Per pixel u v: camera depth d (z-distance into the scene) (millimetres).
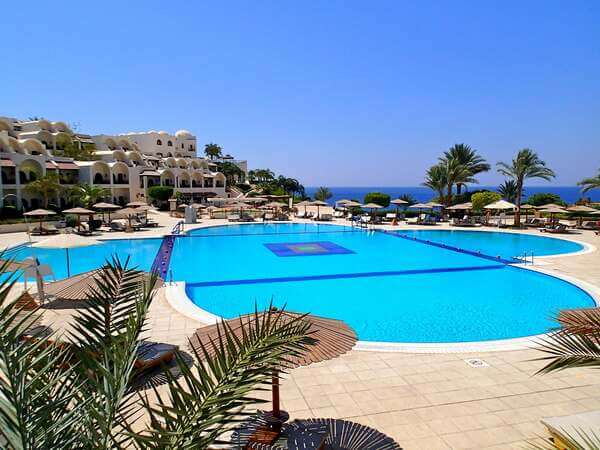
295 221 40500
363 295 15875
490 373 8164
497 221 37344
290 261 22531
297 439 5488
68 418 2682
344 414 6617
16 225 30766
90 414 2721
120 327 3496
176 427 2498
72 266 21094
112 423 2785
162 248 25844
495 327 12367
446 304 14711
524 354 9164
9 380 2416
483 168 44969
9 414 2365
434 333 11930
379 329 12234
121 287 3889
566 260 20531
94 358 3004
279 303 14883
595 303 14016
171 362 8359
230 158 104375
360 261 22453
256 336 2986
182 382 7398
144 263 21641
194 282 17766
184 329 10711
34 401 2680
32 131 58938
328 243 28734
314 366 8453
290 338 3127
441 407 6848
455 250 25469
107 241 27234
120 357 2957
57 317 10648
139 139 81875
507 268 20281
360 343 9852
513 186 48656
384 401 7047
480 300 15148
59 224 32812
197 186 65938
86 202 39344
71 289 7832
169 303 13055
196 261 22531
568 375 8008
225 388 2566
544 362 8664
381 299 15320
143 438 2467
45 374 3105
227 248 26641
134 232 31766
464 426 6277
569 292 15992
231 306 14602
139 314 3244
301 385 7625
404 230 33844
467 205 37719
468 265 21266
